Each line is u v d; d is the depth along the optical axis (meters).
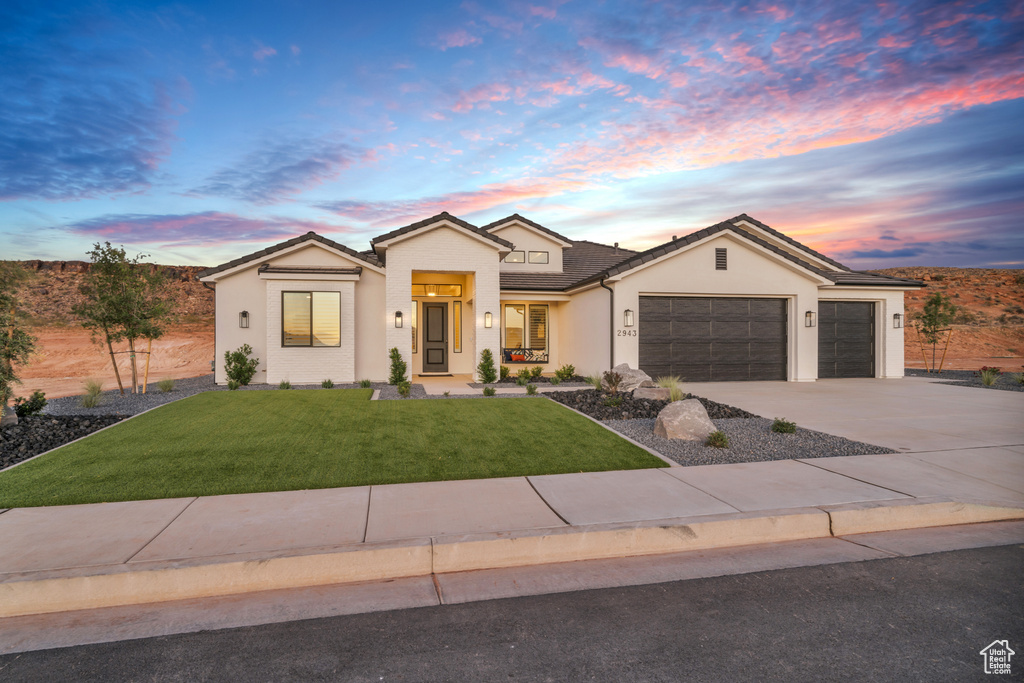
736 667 2.87
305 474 6.09
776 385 14.66
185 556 3.91
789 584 3.87
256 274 15.62
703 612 3.47
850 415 10.00
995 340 37.03
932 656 2.97
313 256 15.80
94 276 13.10
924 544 4.60
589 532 4.38
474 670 2.85
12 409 8.78
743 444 7.68
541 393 12.53
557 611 3.50
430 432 8.12
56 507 5.01
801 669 2.85
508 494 5.42
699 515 4.77
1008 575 3.99
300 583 3.89
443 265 15.56
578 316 17.36
